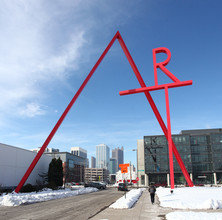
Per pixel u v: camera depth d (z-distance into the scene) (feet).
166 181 257.14
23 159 122.83
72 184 253.85
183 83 81.20
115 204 48.16
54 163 143.74
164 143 266.77
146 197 77.05
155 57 90.17
